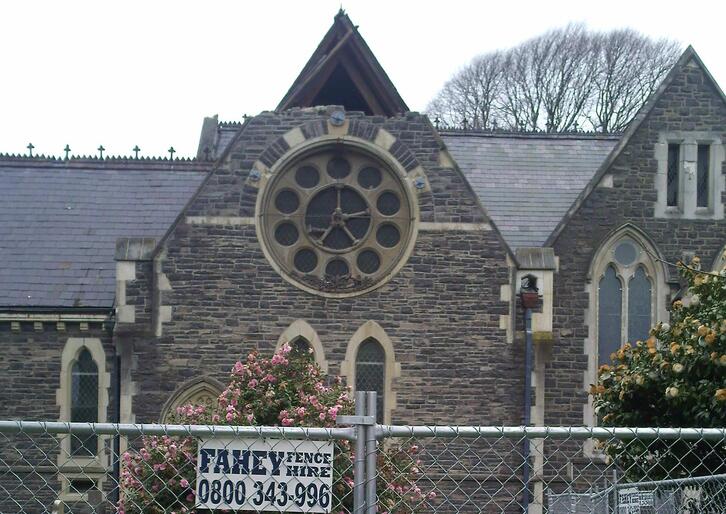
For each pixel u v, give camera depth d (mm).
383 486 9719
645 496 10289
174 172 22656
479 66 51875
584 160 22766
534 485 17312
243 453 6090
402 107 18453
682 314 12477
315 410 13078
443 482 17328
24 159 22688
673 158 19781
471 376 17703
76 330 19016
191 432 5953
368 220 17984
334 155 18047
